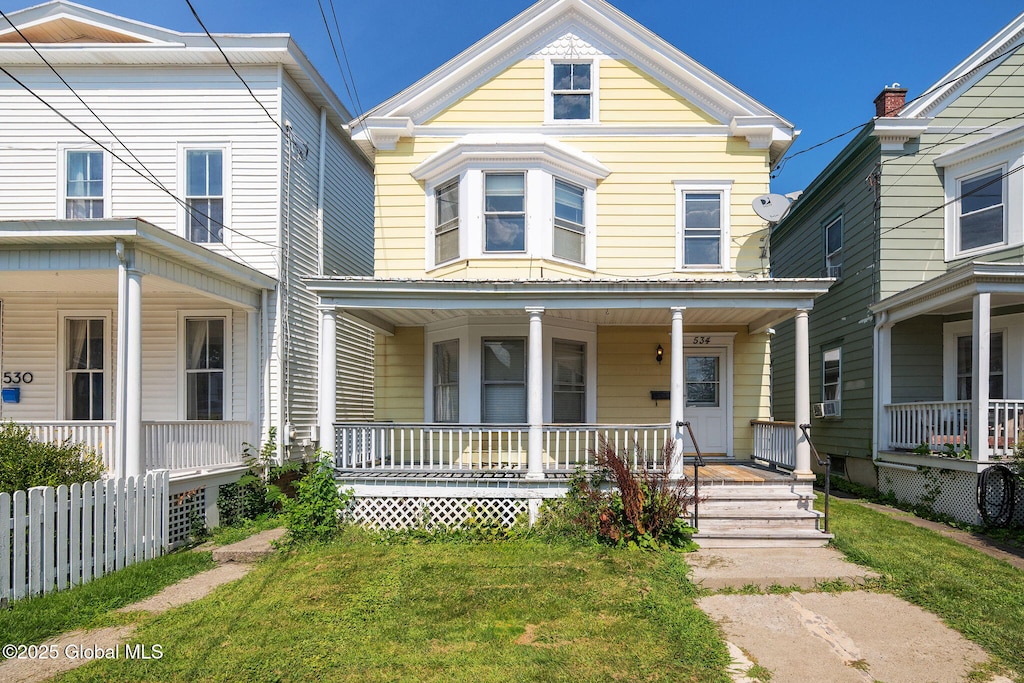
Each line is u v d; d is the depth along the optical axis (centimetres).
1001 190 1016
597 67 1027
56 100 1052
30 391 1026
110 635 475
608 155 1020
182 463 816
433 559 662
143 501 679
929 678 400
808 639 462
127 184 1046
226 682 393
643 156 1016
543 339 956
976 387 844
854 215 1220
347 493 796
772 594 562
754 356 1036
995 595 539
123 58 1036
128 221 706
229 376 1025
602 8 1017
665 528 704
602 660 419
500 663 414
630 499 703
